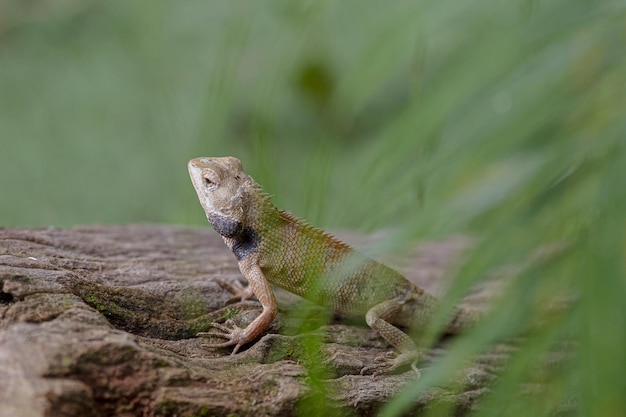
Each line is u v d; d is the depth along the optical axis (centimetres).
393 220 364
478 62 361
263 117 591
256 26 1052
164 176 1153
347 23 1073
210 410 420
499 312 327
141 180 1152
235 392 439
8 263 509
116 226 793
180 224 927
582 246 314
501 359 554
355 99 408
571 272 324
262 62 1025
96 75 1220
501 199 370
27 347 397
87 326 429
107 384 402
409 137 345
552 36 363
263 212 600
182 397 416
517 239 324
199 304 577
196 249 748
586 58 350
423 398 496
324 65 1055
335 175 883
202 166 608
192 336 544
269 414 434
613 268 283
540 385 478
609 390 270
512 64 361
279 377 454
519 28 374
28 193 1159
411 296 618
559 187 333
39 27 1280
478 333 329
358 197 363
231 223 591
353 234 749
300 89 1068
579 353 288
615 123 318
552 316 336
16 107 1216
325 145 526
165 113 1127
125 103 1196
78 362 394
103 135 1184
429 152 357
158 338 528
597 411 271
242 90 1021
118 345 409
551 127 369
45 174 1173
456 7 408
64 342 401
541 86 347
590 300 283
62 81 1229
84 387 387
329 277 598
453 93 353
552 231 354
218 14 1188
